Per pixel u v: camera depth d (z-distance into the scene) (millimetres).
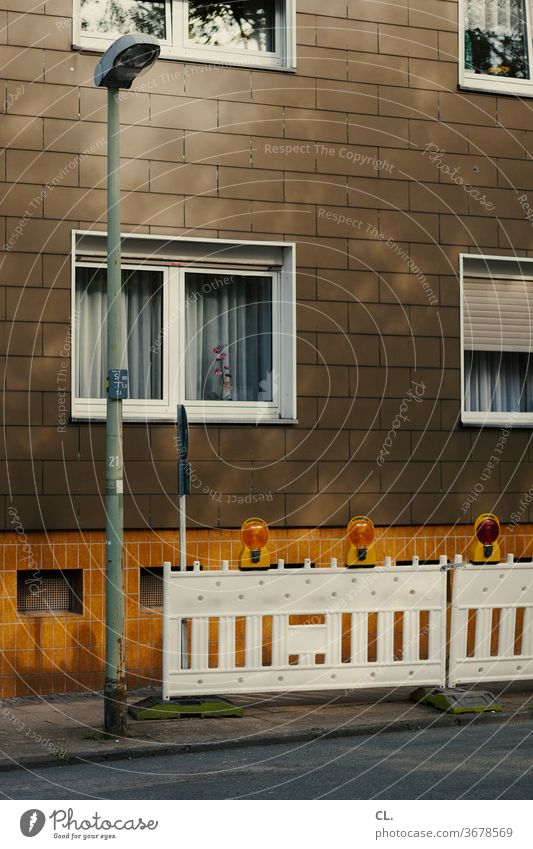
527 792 7668
